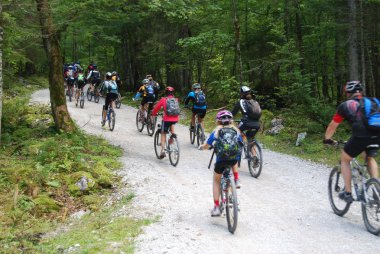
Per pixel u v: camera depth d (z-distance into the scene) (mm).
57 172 8914
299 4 18797
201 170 9898
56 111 12773
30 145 10922
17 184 7676
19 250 5578
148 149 12578
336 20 15734
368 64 17172
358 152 5949
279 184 8727
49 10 11844
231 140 6020
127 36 30062
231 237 5781
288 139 13961
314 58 19594
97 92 24672
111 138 14086
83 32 18375
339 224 6297
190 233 5914
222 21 22734
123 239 5703
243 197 7793
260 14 21656
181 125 18109
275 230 6066
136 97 15391
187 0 14953
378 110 5723
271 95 20375
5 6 10859
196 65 25562
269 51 20406
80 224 6652
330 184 6957
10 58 16219
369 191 5844
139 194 7844
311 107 14680
